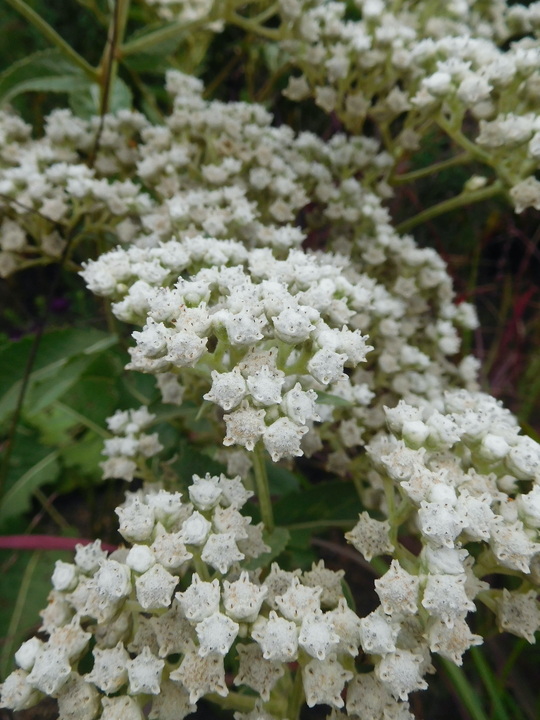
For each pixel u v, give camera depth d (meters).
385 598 0.10
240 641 0.13
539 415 0.24
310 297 0.12
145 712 0.13
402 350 0.17
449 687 0.17
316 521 0.16
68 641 0.10
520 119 0.16
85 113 0.22
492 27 0.22
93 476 0.19
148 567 0.10
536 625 0.11
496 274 0.28
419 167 0.25
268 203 0.19
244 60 0.26
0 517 0.18
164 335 0.11
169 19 0.22
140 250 0.14
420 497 0.10
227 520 0.11
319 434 0.16
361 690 0.10
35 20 0.18
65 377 0.16
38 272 0.26
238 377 0.11
